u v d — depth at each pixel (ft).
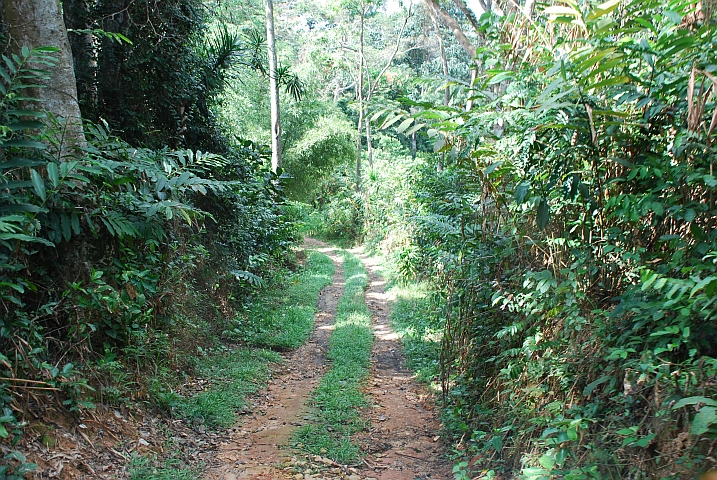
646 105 11.11
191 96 25.35
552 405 11.23
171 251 18.58
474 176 17.21
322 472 12.82
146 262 16.76
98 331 14.61
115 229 13.58
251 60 32.50
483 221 16.88
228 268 26.45
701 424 7.20
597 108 11.10
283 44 85.05
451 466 13.51
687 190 10.19
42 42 14.17
